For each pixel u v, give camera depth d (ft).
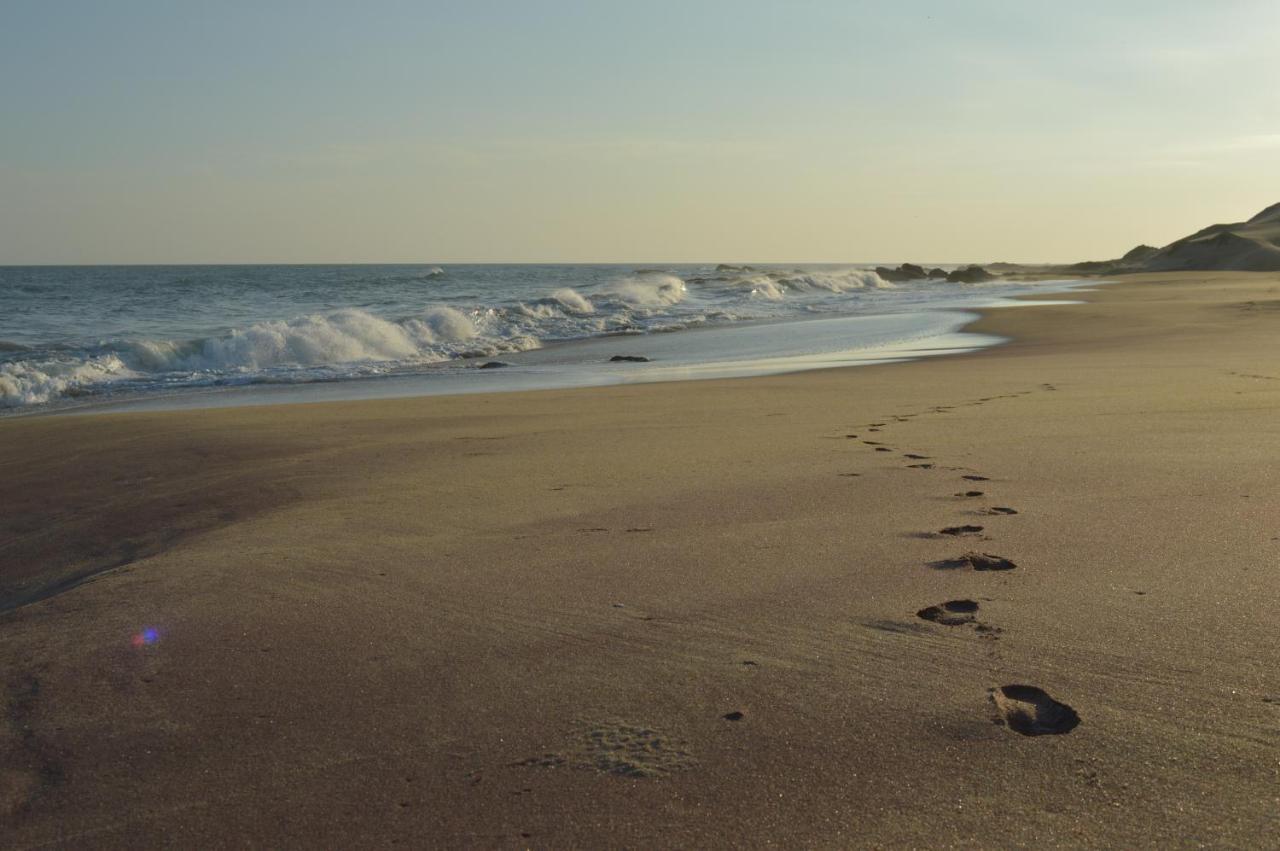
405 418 32.27
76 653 11.23
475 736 8.77
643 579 13.33
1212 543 13.97
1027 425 25.85
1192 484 17.84
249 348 59.82
